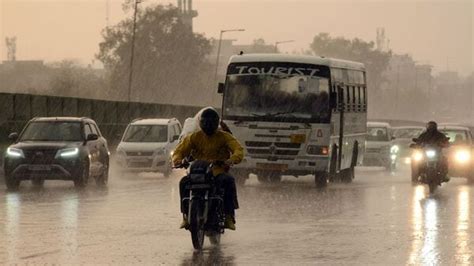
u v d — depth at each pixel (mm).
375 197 43625
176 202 39969
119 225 30516
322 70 51219
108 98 186750
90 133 50875
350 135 56781
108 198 42094
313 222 31922
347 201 41125
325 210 36531
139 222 31484
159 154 60844
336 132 52656
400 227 30297
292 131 50750
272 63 51500
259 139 50938
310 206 38406
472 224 31203
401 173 69562
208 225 25391
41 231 28734
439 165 47719
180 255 23750
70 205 38250
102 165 51656
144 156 60844
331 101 50938
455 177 60750
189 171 24922
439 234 28281
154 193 45469
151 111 93188
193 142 25688
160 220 32219
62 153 47781
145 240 26609
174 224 30891
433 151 47812
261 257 23469
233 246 25562
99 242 26141
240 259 23109
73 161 47844
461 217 33719
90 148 49625
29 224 30750
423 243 26141
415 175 55531
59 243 25891
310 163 50656
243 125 51125
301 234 28359
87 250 24516
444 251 24453
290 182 56250
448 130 58531
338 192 47125
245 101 51375
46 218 32750
